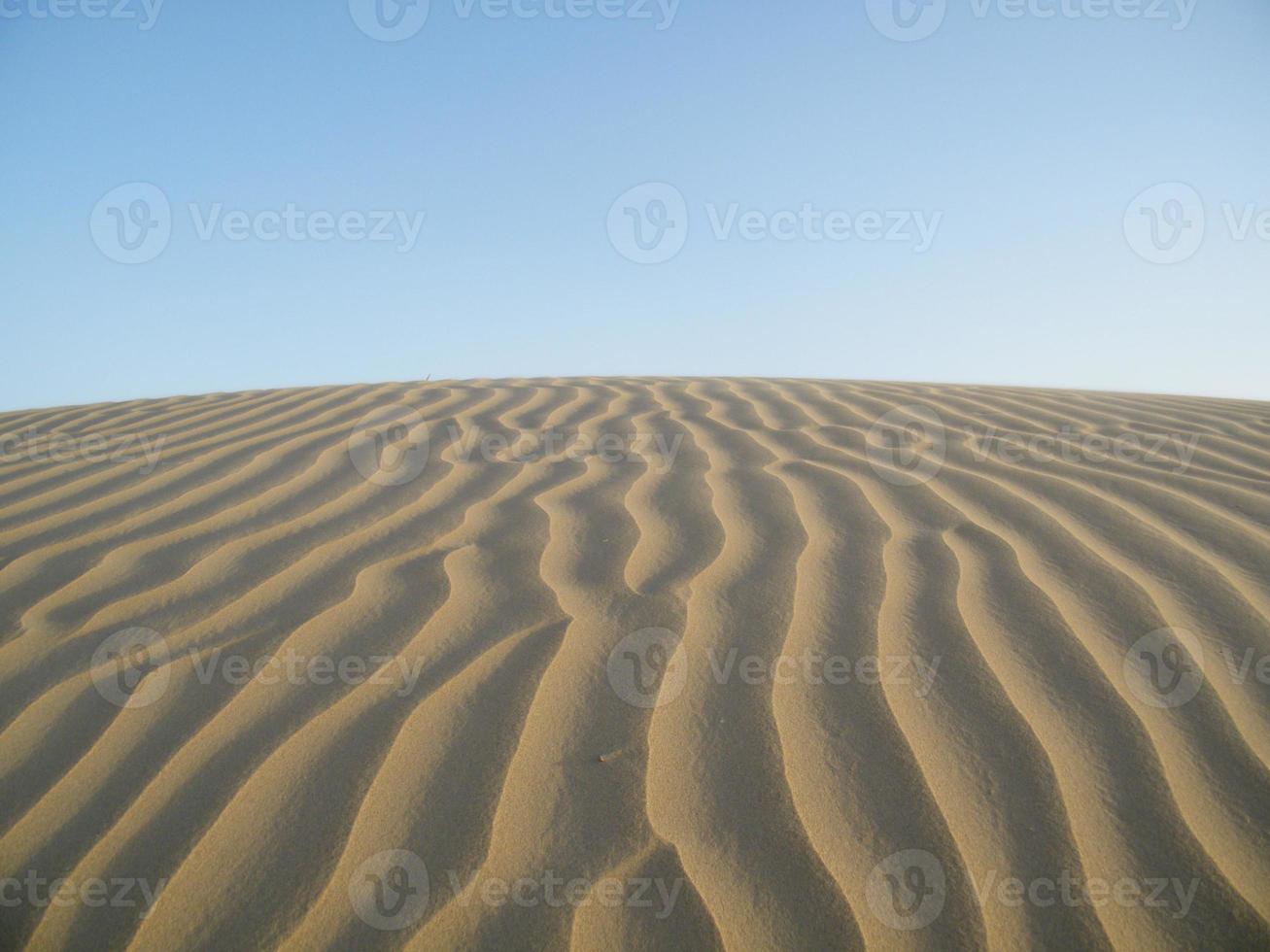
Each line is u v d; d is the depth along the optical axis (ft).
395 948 4.72
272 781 5.97
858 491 11.44
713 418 16.56
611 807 5.67
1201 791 5.62
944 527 10.00
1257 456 12.81
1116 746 6.05
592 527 10.48
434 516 11.01
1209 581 8.28
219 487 12.42
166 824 5.61
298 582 9.05
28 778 6.07
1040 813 5.50
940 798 5.66
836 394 19.39
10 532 10.74
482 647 7.62
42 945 4.77
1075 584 8.37
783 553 9.43
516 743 6.30
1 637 8.00
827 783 5.82
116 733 6.52
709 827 5.50
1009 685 6.77
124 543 10.25
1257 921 4.72
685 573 9.02
